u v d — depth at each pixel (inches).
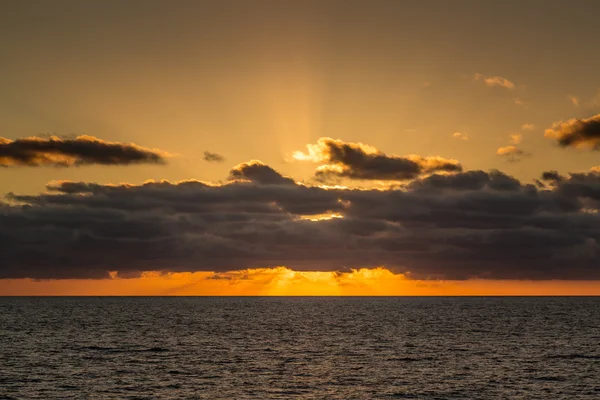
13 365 3361.2
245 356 3846.0
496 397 2600.9
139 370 3245.6
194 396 2618.1
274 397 2605.8
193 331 5812.0
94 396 2603.3
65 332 5570.9
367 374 3147.1
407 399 2571.4
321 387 2812.5
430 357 3789.4
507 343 4598.9
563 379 2979.8
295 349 4234.7
